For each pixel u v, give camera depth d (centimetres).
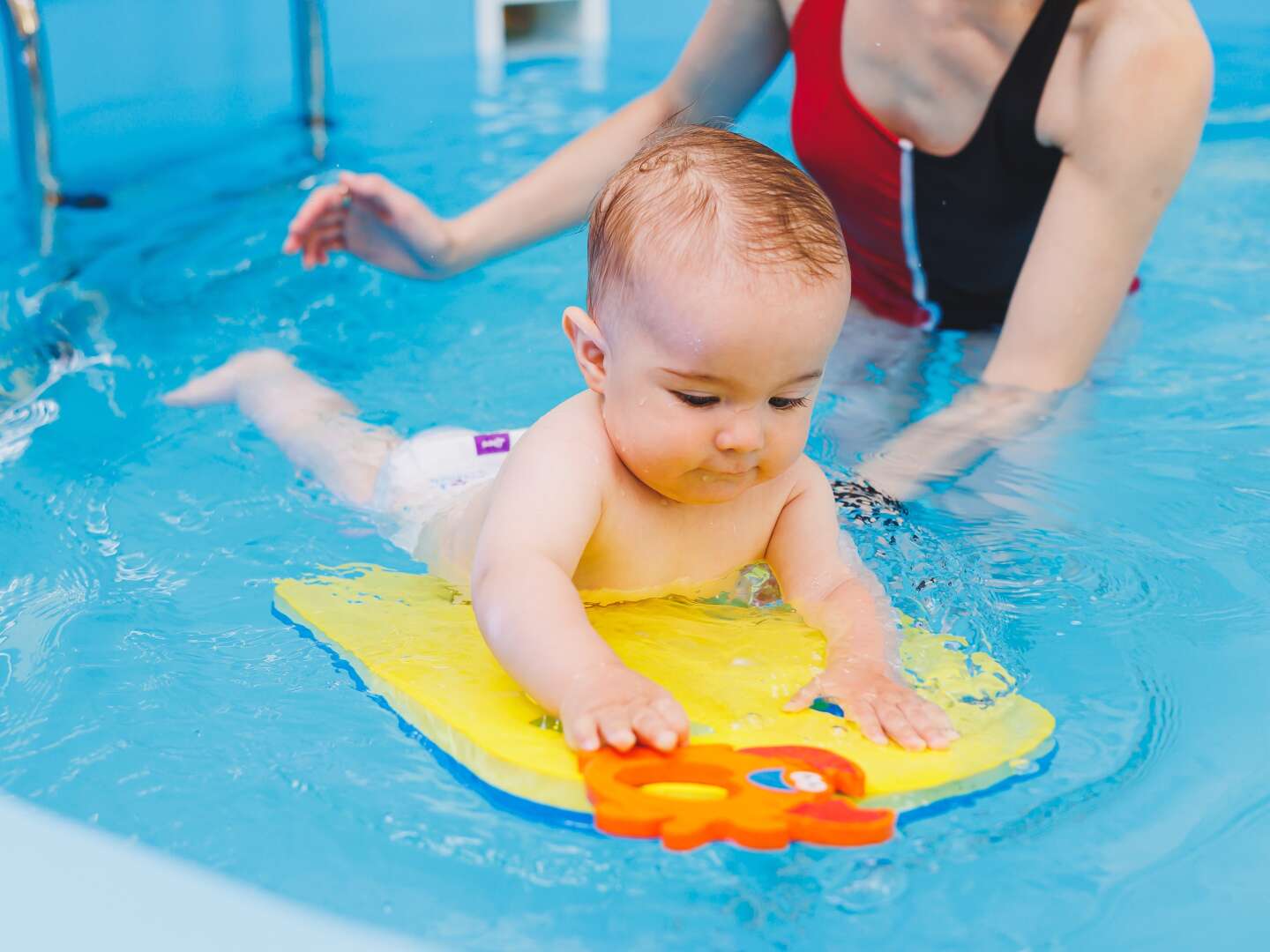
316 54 384
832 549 165
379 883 109
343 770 126
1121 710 134
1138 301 268
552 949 101
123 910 84
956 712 134
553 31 504
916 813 119
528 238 263
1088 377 227
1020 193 228
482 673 143
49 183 322
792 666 144
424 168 341
